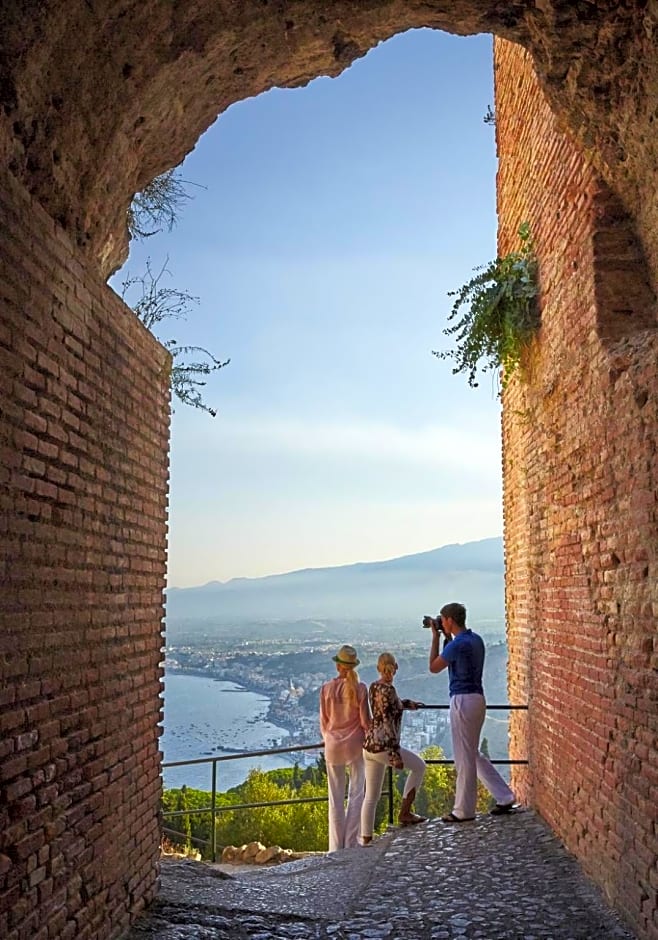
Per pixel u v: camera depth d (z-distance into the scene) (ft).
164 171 20.81
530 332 27.22
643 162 19.15
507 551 34.53
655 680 16.07
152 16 15.84
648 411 16.76
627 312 20.04
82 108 15.43
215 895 20.13
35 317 13.19
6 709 11.88
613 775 18.47
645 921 16.17
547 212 25.61
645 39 17.17
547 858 22.31
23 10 12.84
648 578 16.63
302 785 48.44
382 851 24.40
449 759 28.78
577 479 22.20
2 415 12.00
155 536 19.81
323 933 17.51
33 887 12.46
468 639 27.81
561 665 23.70
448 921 18.12
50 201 15.28
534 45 19.70
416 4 18.94
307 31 18.85
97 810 15.29
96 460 15.93
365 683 28.71
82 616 14.99
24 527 12.67
